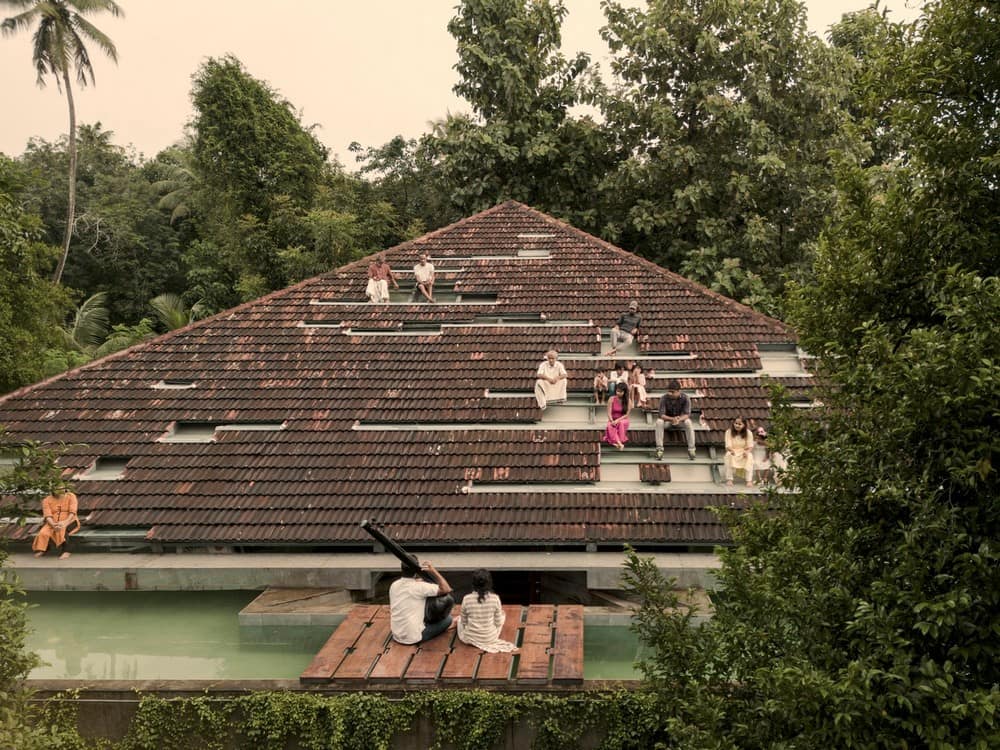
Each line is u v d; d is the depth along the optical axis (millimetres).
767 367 15594
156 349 16406
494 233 19719
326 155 39531
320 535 12445
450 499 13133
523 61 26797
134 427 14625
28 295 21609
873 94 5766
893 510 5215
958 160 5195
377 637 9914
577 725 8508
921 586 4660
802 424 5867
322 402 15133
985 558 4453
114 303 42125
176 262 43438
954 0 5176
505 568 12086
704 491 13172
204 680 9219
